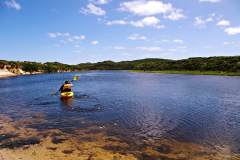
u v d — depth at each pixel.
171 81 68.69
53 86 59.47
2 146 14.38
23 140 15.50
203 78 80.88
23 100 34.22
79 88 50.91
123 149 13.80
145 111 24.48
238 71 102.81
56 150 13.66
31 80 91.69
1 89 54.72
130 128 18.14
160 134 16.56
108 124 19.38
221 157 12.54
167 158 12.50
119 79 85.50
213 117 21.56
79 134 16.78
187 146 14.21
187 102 30.11
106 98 34.53
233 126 18.47
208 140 15.24
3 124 19.80
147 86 53.56
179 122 19.83
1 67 157.00
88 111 24.73
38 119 21.50
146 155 12.92
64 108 26.70
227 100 31.42
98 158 12.50
